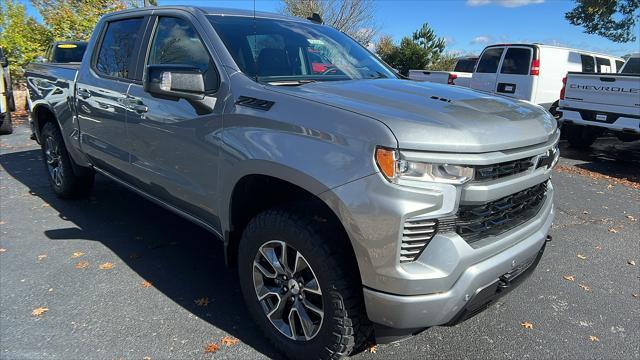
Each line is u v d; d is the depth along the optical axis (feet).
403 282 6.78
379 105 7.74
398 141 6.66
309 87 8.91
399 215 6.61
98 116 13.00
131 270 12.05
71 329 9.48
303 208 8.06
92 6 49.42
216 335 9.43
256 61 9.78
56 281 11.39
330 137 7.28
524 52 36.27
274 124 8.05
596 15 66.59
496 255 7.62
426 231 6.89
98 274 11.79
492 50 38.60
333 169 7.13
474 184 7.04
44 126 16.99
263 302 8.84
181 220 15.65
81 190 16.87
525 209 8.79
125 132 11.84
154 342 9.14
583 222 17.19
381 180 6.72
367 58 12.30
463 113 7.71
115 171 13.08
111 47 13.23
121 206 16.89
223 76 9.33
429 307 6.91
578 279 12.53
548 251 14.37
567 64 37.47
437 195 6.72
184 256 12.95
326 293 7.62
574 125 29.94
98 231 14.57
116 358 8.64
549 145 8.52
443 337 9.66
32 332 9.34
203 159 9.37
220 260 12.78
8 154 25.38
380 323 7.25
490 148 7.14
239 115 8.63
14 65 45.50
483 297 7.63
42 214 15.96
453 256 6.91
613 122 26.89
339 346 7.76
